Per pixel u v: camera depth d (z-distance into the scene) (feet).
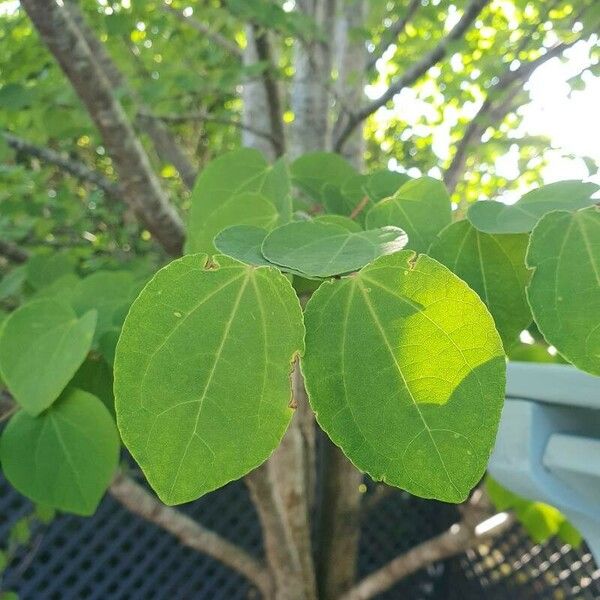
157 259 3.18
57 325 1.17
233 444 0.62
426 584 4.62
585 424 1.17
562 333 0.68
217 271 0.65
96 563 4.09
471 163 3.53
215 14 3.32
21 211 3.18
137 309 0.63
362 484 4.15
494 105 3.41
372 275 0.65
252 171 1.15
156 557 4.25
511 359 1.70
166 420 0.62
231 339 0.64
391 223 0.92
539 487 1.13
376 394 0.63
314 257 0.67
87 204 3.96
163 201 1.95
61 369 1.11
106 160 4.31
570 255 0.71
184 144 4.73
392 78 4.21
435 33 3.90
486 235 0.87
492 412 0.60
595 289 0.69
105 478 1.21
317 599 3.14
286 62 4.19
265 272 0.65
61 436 1.21
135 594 4.17
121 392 0.61
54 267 1.97
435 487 0.61
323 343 0.64
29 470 1.20
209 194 1.15
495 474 1.24
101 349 1.22
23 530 3.22
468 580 4.34
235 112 4.09
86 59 1.71
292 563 2.79
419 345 0.63
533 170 3.09
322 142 3.28
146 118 3.15
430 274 0.63
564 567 3.75
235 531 4.40
